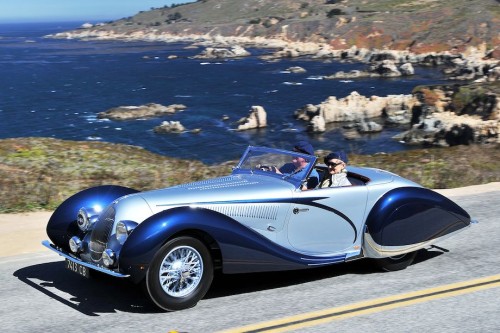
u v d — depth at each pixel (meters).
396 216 7.43
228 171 14.52
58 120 82.75
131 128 75.56
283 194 6.91
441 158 17.05
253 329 5.79
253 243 6.47
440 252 8.59
